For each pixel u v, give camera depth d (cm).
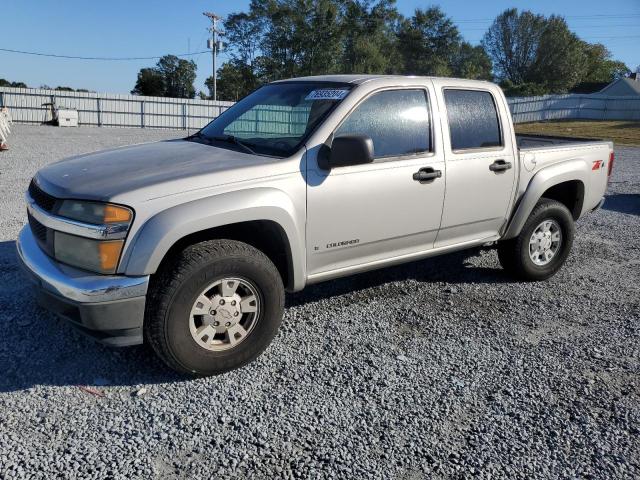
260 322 358
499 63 9000
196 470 268
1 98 3183
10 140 1900
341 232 395
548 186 523
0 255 548
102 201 313
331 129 386
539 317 471
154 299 320
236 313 348
